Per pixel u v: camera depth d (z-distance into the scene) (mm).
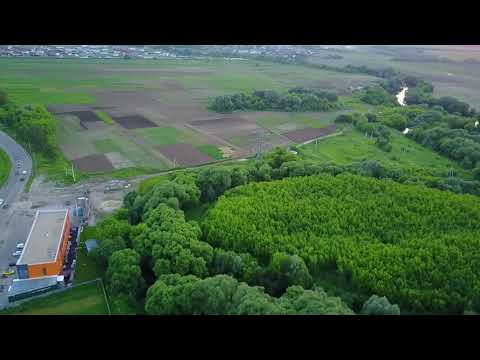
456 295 118250
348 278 132875
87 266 141250
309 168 199625
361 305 121312
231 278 114188
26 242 140000
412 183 189125
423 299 118688
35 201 183250
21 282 128375
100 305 123375
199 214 171125
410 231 151000
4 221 166750
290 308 103625
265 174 196750
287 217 155500
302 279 124125
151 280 132750
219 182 182250
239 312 103062
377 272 125125
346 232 149000
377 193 176125
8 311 119688
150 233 137250
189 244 132375
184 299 110562
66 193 191875
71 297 126375
